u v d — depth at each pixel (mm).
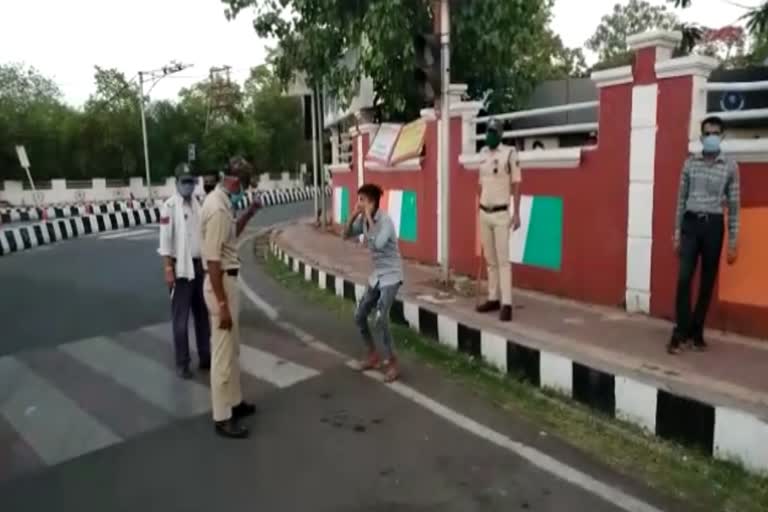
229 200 4742
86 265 12680
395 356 6008
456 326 6684
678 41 6609
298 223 19859
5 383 5777
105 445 4520
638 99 6746
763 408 4121
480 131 10805
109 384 5754
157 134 44469
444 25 8148
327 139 23062
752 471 4066
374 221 5688
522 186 8320
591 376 5125
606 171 7191
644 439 4586
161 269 12062
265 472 4109
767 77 11555
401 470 4117
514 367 5895
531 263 8289
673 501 3730
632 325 6395
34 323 7898
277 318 8172
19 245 15844
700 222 5359
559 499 3750
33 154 40312
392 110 13289
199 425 4855
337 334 7344
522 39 12930
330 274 9680
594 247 7414
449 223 9391
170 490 3896
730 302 6023
